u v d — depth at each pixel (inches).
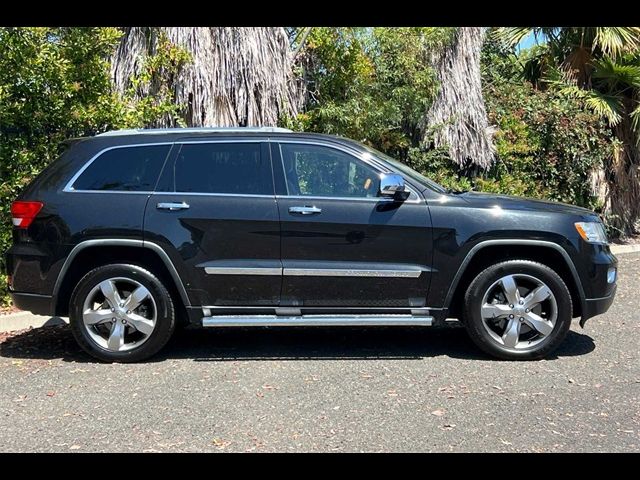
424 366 214.8
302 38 378.3
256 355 229.0
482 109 434.3
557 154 472.7
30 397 187.0
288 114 356.8
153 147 222.5
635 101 502.6
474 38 428.8
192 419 170.1
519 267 216.4
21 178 289.0
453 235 214.8
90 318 217.2
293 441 156.8
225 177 219.8
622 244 490.6
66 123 301.0
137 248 217.8
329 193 219.1
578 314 226.5
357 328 269.6
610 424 166.7
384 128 393.7
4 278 282.5
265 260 215.6
